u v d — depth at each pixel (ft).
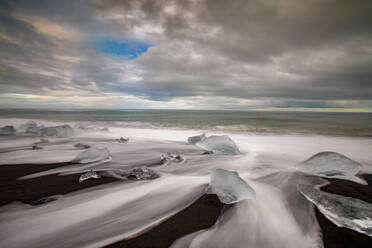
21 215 7.07
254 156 16.99
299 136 27.76
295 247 5.50
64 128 27.53
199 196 8.77
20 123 42.22
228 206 7.76
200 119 60.29
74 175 11.73
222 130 34.94
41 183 10.34
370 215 6.21
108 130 33.45
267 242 5.69
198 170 13.08
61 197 8.62
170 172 12.52
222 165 14.25
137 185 10.17
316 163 12.41
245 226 6.46
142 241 5.67
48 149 18.94
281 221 6.75
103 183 10.41
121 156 16.81
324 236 5.89
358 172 12.18
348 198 7.44
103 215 7.23
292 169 13.05
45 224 6.57
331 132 31.09
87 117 67.31
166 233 6.07
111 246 5.47
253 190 8.73
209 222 6.68
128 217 7.09
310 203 7.97
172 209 7.66
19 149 18.83
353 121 50.83
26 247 5.49
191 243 5.55
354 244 5.50
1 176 11.44
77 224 6.63
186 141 24.18
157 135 28.89
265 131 33.19
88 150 15.60
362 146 20.62
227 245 5.53
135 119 60.18
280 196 8.73
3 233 6.02
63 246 5.51
